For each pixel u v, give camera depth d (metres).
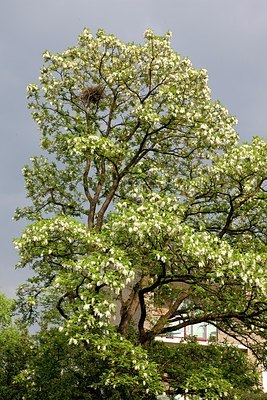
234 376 19.23
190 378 16.89
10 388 21.06
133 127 21.88
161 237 16.47
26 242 17.44
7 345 23.03
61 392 17.62
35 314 20.17
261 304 18.06
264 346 19.62
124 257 16.56
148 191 18.98
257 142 19.22
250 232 20.30
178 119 20.02
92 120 22.11
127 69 21.23
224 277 17.02
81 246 18.00
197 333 32.19
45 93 21.88
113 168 21.31
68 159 22.47
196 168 21.33
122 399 16.89
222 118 20.84
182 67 21.16
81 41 22.06
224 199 19.86
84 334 15.88
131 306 19.67
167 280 17.47
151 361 17.30
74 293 18.33
